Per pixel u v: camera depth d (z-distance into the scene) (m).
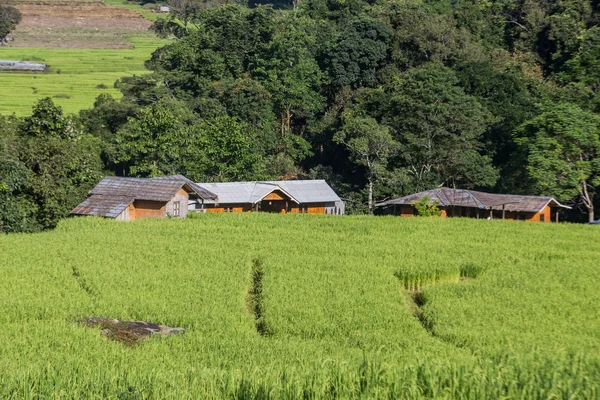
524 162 103.12
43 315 43.44
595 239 73.94
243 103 122.88
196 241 68.44
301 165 128.38
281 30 139.75
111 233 72.06
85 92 164.38
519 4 150.88
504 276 55.69
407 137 108.19
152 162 107.75
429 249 66.25
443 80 113.12
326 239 71.19
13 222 76.44
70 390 27.83
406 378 28.00
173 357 36.09
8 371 30.12
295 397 26.97
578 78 119.94
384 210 108.69
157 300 46.66
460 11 147.62
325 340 39.97
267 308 45.41
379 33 131.88
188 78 129.88
